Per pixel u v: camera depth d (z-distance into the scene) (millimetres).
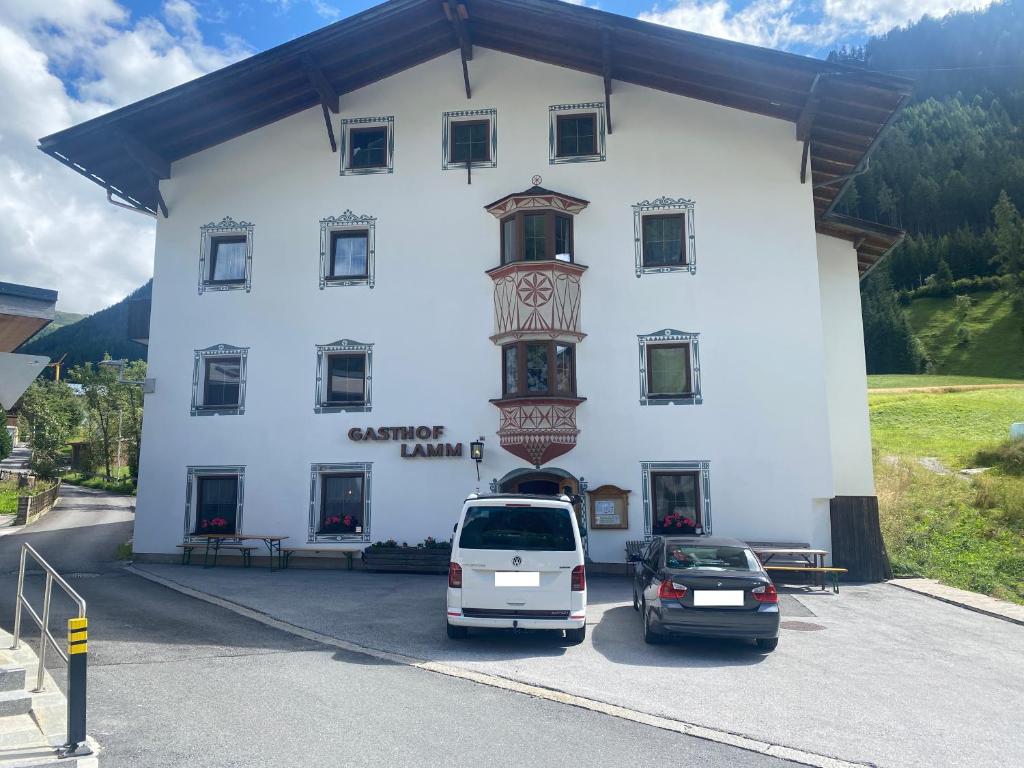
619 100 18109
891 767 5621
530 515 9258
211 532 17938
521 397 16750
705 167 17562
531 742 5961
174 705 6738
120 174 19641
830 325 19344
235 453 18250
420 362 17891
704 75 16719
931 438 33719
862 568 15977
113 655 8594
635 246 17531
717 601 9031
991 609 12320
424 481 17469
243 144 19500
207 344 18844
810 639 10188
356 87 19172
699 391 16812
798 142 17219
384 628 10312
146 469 18547
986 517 19734
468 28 17844
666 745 5973
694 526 16281
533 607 8945
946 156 129750
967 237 110438
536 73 18547
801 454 16297
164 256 19438
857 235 19375
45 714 6367
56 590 13414
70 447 60531
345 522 17594
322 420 18062
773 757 5770
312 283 18656
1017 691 7773
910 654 9391
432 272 18203
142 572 16266
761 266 17031
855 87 14930
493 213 18016
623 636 10047
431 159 18672
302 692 7195
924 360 82125
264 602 12375
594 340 17312
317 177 19047
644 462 16766
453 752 5703
